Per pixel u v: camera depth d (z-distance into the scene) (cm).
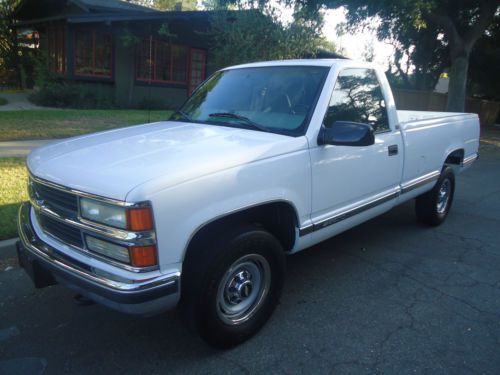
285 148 324
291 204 331
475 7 1881
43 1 2006
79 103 1543
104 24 1609
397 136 452
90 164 285
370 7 1307
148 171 263
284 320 354
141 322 348
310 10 1371
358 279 429
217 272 288
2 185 597
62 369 292
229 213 288
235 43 1412
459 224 609
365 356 311
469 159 639
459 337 336
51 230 299
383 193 445
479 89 2770
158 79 1808
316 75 382
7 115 1198
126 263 254
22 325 341
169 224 257
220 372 292
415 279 432
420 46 2294
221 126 378
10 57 2020
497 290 414
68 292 391
